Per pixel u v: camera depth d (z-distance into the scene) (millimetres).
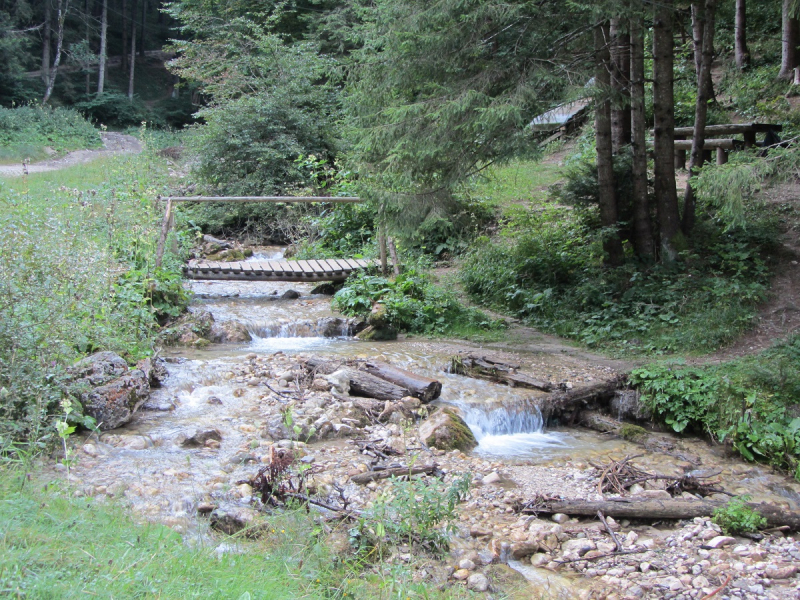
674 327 10539
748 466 7348
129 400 6902
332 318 11320
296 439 6715
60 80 46562
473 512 5773
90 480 5430
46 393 5898
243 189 18391
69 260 7375
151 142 25938
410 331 11531
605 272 12203
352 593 4109
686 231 12555
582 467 6930
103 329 7641
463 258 15062
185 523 4863
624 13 9633
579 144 19766
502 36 10117
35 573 3141
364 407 7664
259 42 21484
